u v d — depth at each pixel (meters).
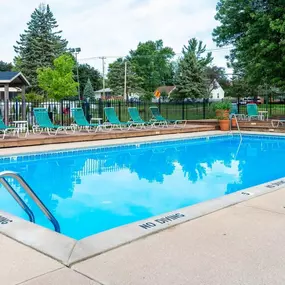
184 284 2.52
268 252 3.05
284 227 3.67
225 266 2.79
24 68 42.59
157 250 3.09
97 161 9.88
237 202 4.56
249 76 19.33
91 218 5.29
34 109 12.57
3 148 10.27
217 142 13.91
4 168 8.60
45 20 44.84
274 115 20.83
